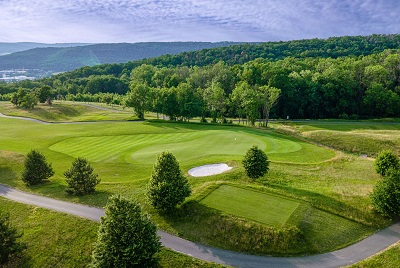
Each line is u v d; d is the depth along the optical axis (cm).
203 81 13362
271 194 3419
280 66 12700
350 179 4166
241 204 3212
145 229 2452
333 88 11044
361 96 11312
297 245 2688
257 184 3884
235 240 2778
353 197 3419
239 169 4284
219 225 2927
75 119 10544
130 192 3831
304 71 12094
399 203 2952
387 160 4219
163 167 3300
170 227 3061
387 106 10394
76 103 13638
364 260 2506
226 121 9525
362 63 11806
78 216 3281
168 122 9212
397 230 2911
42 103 12669
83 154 5584
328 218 3020
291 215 2989
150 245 2422
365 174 4353
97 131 7819
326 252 2642
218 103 9519
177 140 6294
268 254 2644
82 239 2938
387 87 11075
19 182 4366
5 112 11294
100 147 6038
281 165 4656
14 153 5478
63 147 6141
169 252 2680
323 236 2791
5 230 2719
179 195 3212
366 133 6638
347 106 11025
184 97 9794
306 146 5816
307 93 11269
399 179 3088
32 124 9356
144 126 8488
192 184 3906
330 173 4400
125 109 12875
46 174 4322
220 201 3291
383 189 3072
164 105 9850
